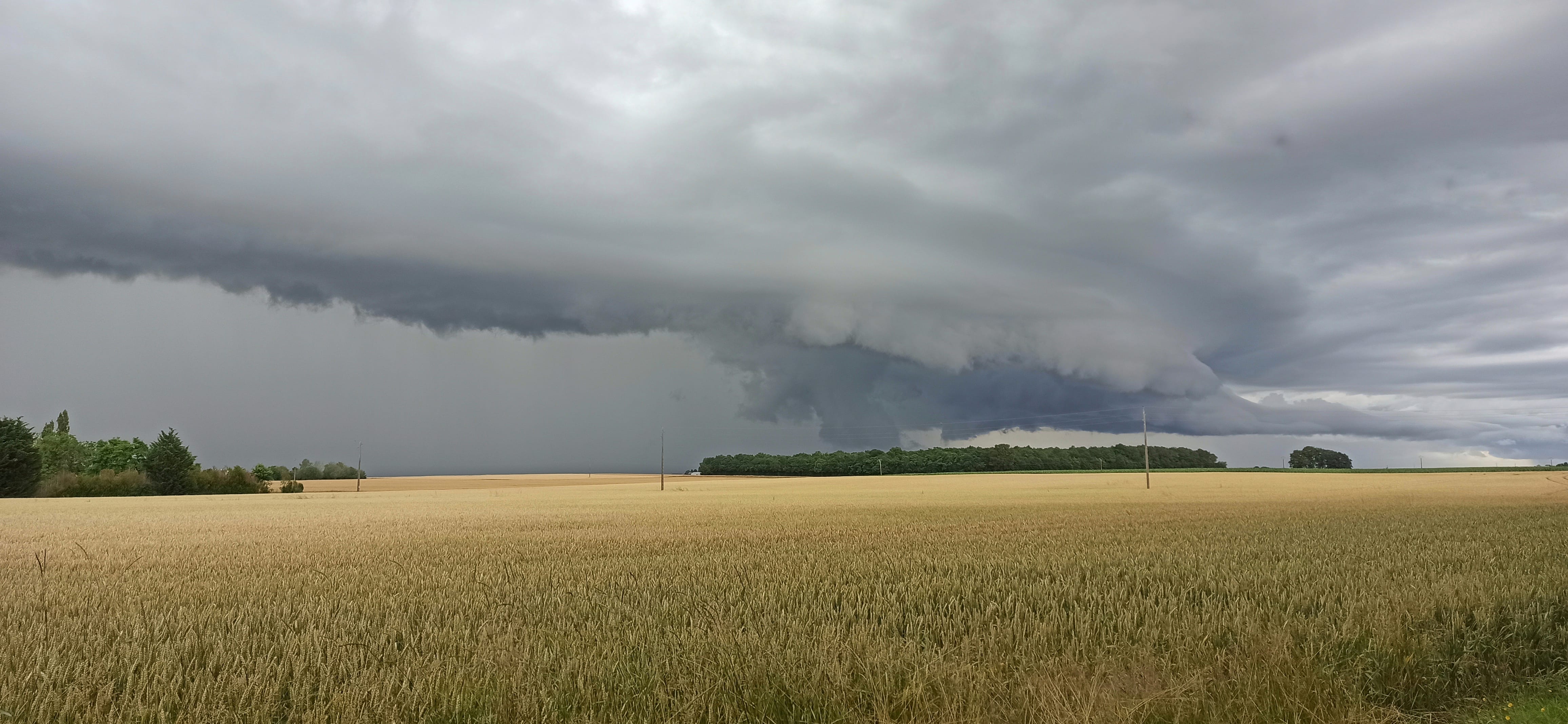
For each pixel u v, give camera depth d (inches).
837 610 433.4
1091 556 708.0
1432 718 287.0
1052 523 1204.5
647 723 252.7
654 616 414.9
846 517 1418.6
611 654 321.4
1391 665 319.0
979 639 346.3
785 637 347.9
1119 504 1841.8
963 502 2041.1
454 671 301.0
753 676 282.8
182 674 312.3
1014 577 565.3
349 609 458.6
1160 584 522.9
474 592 517.0
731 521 1325.0
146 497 3353.8
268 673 299.6
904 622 407.5
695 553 797.2
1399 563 636.1
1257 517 1301.7
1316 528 1046.4
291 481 4288.9
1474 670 325.4
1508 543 820.0
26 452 3395.7
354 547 900.0
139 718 263.4
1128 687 276.1
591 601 473.1
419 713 261.1
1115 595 473.4
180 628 398.0
